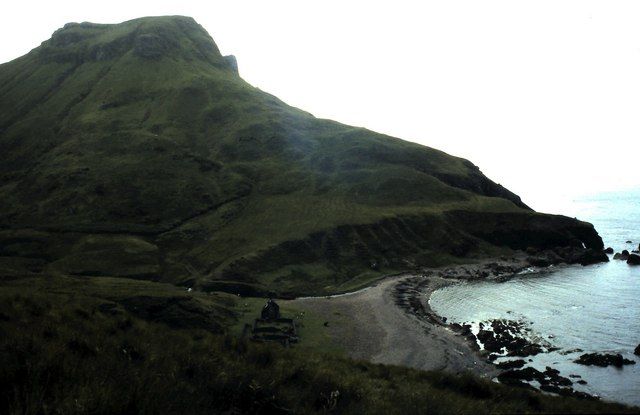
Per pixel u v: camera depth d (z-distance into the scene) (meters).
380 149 171.88
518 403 20.55
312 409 16.41
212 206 141.50
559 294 89.75
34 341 17.47
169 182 150.75
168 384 15.02
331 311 79.00
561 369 51.72
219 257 113.12
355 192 148.12
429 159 173.00
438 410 17.80
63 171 160.00
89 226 128.50
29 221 134.50
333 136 186.25
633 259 119.44
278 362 23.62
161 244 121.12
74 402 12.25
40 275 76.12
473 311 80.00
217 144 185.75
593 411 18.77
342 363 29.41
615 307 78.81
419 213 133.50
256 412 15.01
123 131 188.62
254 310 75.38
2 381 13.26
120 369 15.69
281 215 133.88
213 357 21.48
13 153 197.88
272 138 184.38
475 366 53.59
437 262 117.75
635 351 55.69
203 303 68.06
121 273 103.44
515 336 64.88
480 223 137.12
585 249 131.50
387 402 18.77
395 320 73.38
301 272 105.38
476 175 176.00
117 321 27.41
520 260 123.94
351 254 114.38
